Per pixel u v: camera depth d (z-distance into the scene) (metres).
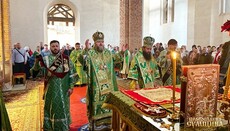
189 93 1.35
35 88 7.80
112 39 16.20
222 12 10.92
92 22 15.71
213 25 11.33
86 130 3.71
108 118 3.65
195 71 1.36
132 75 3.62
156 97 2.09
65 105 3.38
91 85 3.63
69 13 15.90
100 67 3.70
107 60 3.81
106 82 3.70
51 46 3.37
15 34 13.99
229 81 1.49
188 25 12.69
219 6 10.99
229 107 1.32
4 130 2.42
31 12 14.29
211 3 11.32
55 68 3.30
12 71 8.73
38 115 4.61
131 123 1.79
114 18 16.19
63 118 3.31
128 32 8.89
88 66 3.66
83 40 15.62
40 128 3.85
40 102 5.72
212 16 11.37
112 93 2.33
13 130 3.75
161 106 1.83
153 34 18.48
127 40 8.89
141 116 1.61
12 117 4.46
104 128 3.63
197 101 1.37
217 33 11.12
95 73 3.63
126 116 1.92
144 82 3.58
